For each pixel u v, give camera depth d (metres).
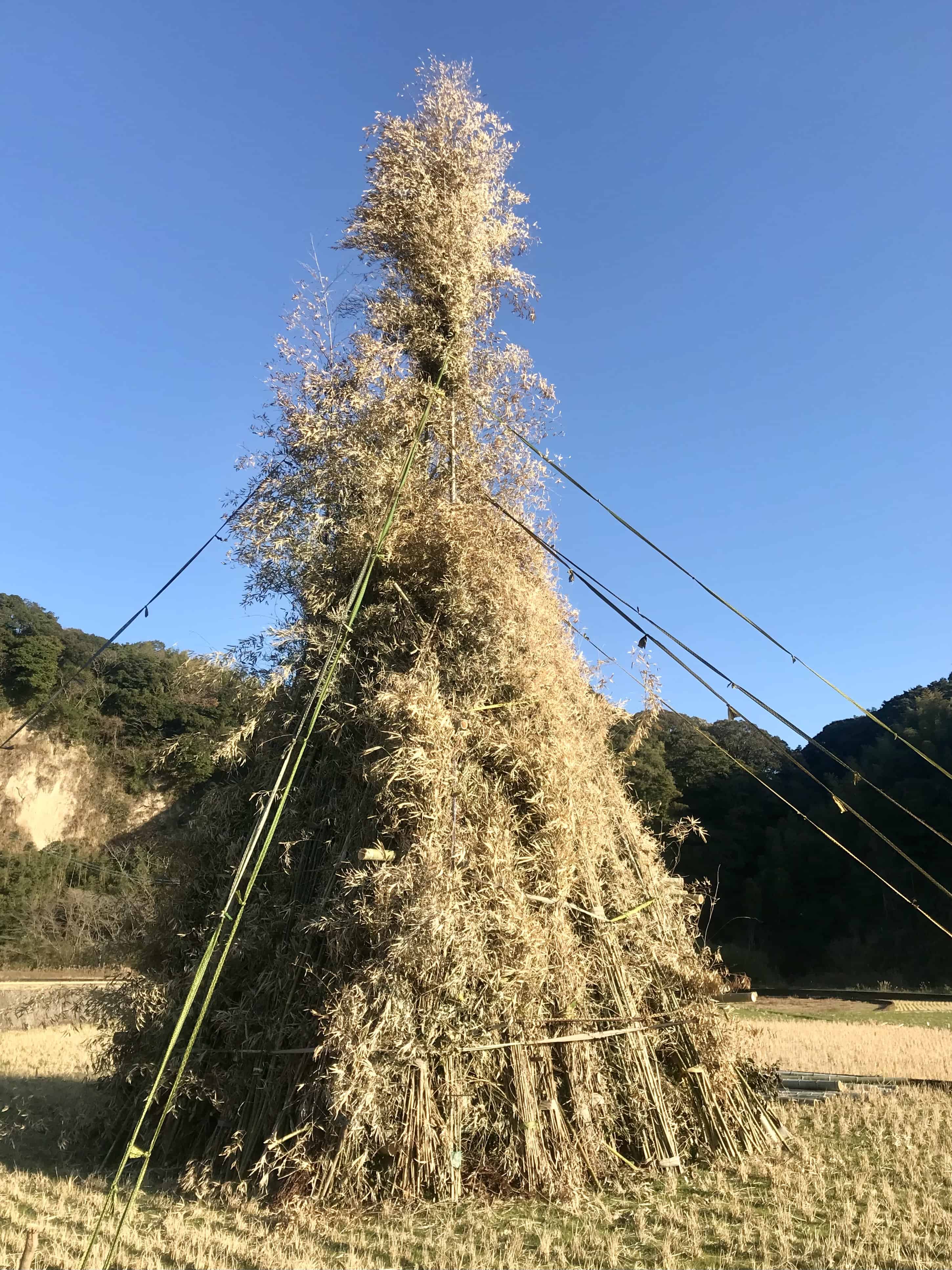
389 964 5.24
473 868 5.78
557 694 7.04
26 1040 13.24
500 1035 5.39
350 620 6.04
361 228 8.66
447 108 9.04
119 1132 6.48
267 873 6.54
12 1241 4.50
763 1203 5.02
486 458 8.55
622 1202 5.11
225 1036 6.20
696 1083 6.11
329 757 6.95
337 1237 4.58
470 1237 4.46
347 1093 4.89
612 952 6.16
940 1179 5.48
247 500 8.12
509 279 9.18
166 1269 4.19
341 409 8.05
